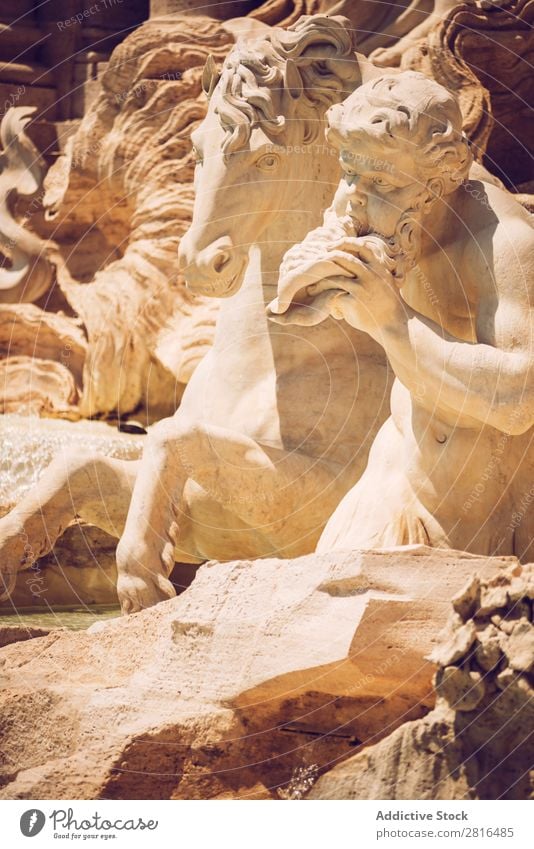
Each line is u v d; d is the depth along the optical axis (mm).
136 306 11586
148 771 5582
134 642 6250
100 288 12039
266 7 12031
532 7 11195
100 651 6297
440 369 5875
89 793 5523
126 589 6984
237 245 7309
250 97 7371
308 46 7629
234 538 7559
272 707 5594
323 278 5891
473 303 6195
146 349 11516
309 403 7559
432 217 6199
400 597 5340
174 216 11586
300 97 7523
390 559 5391
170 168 11750
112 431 11305
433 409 6133
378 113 6000
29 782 5613
